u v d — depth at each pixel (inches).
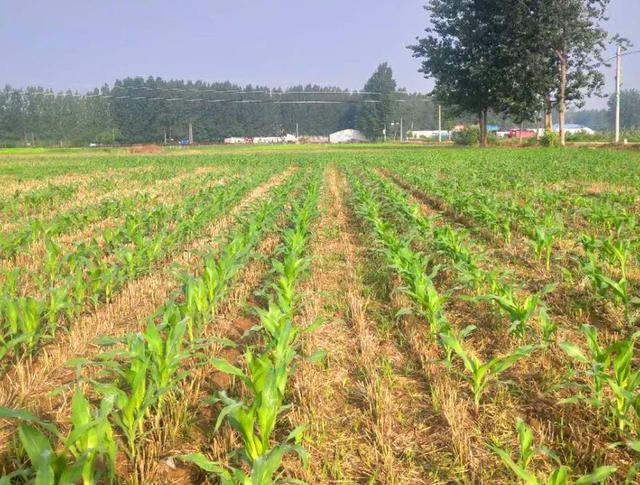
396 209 492.7
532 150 1691.7
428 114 6063.0
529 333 238.7
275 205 489.1
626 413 169.2
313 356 185.2
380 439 161.9
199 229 470.9
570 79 1923.0
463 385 195.8
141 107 4623.5
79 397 126.3
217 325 251.1
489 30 1979.6
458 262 301.7
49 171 1144.2
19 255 379.6
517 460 154.9
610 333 241.6
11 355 223.5
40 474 107.0
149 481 146.4
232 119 5009.8
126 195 726.5
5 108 4539.9
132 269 317.1
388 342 235.8
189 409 182.1
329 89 6461.6
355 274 325.4
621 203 549.0
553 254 363.3
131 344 166.6
